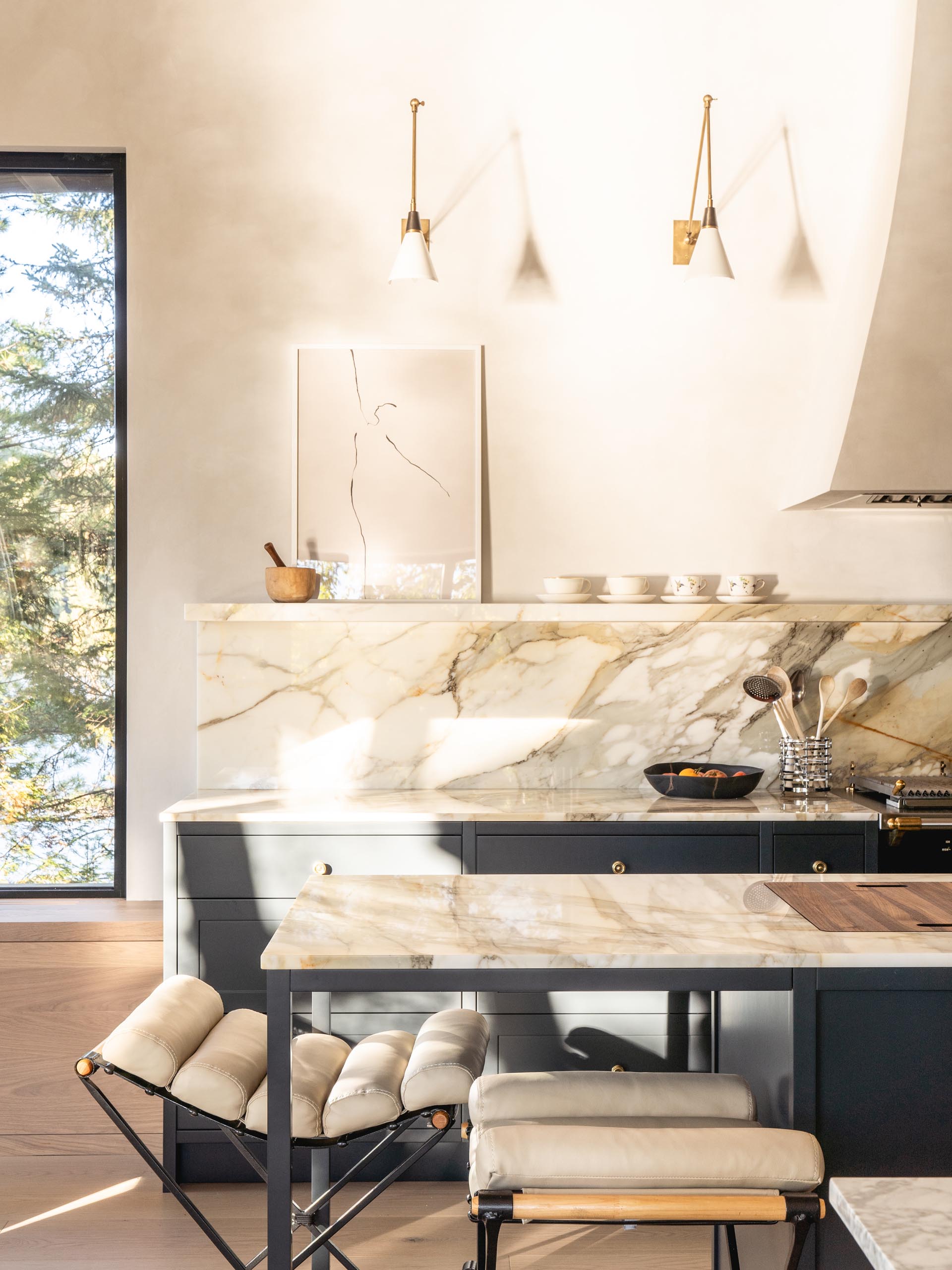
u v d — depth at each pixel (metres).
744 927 1.85
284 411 3.58
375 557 3.57
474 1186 1.47
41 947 3.09
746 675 3.61
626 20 3.60
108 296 3.65
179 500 3.57
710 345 3.62
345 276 3.58
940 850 3.04
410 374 3.59
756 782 3.24
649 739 3.61
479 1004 2.93
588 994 2.94
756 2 3.61
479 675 3.59
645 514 3.62
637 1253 2.59
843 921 1.89
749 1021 2.06
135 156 3.55
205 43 3.56
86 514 3.64
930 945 1.75
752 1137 1.48
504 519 3.62
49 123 3.54
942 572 3.65
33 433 3.63
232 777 3.55
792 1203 1.40
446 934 1.80
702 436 3.62
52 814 3.64
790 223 3.61
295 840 3.01
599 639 3.61
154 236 3.55
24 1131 3.06
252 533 3.57
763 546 3.64
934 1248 0.81
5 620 3.63
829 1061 1.74
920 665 3.64
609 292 3.61
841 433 3.18
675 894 2.10
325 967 1.69
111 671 3.65
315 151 3.58
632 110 3.61
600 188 3.61
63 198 3.65
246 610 3.30
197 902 2.99
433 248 3.60
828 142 3.61
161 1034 1.92
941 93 3.19
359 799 3.32
